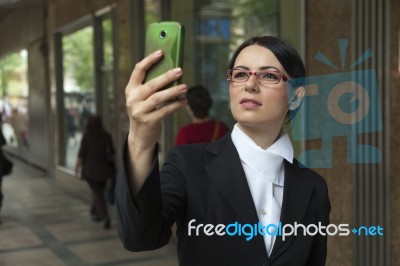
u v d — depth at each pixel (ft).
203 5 21.04
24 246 18.29
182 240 4.55
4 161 22.72
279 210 4.77
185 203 4.53
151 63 3.58
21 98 46.91
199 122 13.74
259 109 4.50
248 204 4.55
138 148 3.60
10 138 53.88
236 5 19.30
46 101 36.86
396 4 10.69
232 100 4.65
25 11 41.83
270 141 4.79
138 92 3.46
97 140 20.42
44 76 37.22
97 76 26.99
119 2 23.20
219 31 20.35
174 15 20.68
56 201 27.04
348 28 11.44
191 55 21.42
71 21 30.35
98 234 19.71
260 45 4.57
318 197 4.99
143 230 3.78
